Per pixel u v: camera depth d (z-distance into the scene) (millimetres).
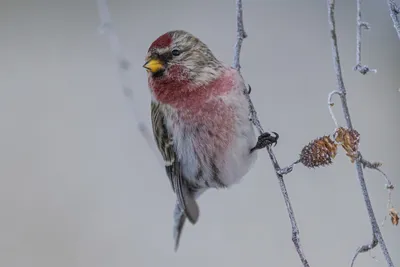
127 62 7922
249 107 7172
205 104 7051
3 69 13117
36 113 12594
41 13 13695
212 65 7105
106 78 12867
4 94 12797
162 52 7062
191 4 12969
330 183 10148
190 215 7707
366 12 11406
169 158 7539
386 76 11141
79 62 13086
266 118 11008
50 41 13430
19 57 13281
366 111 10891
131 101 7906
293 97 11258
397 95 10977
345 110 5648
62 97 12695
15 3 13781
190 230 10359
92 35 13414
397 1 6348
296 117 10977
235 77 7125
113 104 12547
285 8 12305
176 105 7129
